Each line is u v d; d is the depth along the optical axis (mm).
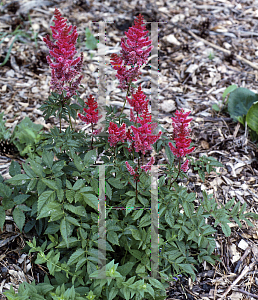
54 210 1882
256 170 3219
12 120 3592
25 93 3955
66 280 1981
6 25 4855
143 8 5387
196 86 4215
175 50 4715
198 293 2307
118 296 2076
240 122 3611
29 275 2230
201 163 2256
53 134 2342
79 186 1949
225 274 2428
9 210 2578
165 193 2143
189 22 5160
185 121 1863
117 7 5391
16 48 4535
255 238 2652
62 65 2168
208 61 4531
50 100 2422
